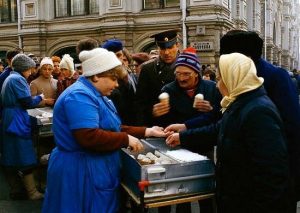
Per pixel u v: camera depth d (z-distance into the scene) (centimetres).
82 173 248
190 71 305
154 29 1580
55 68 664
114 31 1617
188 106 317
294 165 246
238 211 218
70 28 1741
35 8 1783
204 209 298
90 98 247
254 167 204
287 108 248
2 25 1902
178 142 288
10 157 452
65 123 251
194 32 1500
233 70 217
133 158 249
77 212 247
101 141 242
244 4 1967
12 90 444
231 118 217
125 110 414
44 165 493
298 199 253
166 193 239
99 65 249
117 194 265
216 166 234
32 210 433
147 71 382
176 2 1563
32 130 478
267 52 2958
